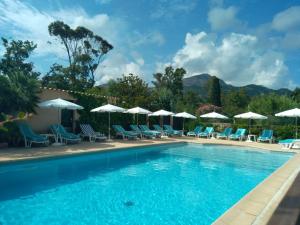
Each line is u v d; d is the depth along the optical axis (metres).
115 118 19.78
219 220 3.91
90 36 41.03
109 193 7.18
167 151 15.64
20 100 11.89
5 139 11.73
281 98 27.91
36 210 5.74
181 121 26.69
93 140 16.25
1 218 5.26
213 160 12.97
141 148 14.64
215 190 7.75
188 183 8.52
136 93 26.23
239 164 11.99
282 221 2.50
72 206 6.07
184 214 5.77
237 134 20.88
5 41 22.45
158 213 5.80
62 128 14.25
